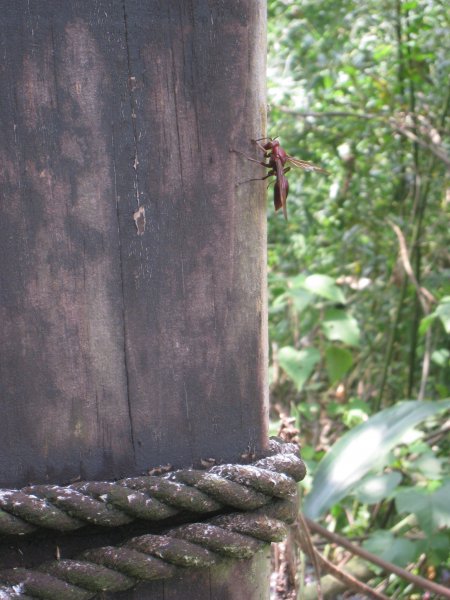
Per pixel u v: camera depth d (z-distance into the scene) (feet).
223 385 1.72
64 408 1.66
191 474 1.67
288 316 4.17
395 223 4.40
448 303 3.37
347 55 4.03
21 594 1.63
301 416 4.57
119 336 1.67
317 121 4.21
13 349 1.64
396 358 4.63
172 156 1.68
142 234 1.67
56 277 1.65
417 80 4.04
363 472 2.80
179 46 1.67
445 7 3.82
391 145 4.27
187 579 1.70
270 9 4.09
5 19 1.62
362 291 4.61
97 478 1.67
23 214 1.64
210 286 1.70
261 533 1.70
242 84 1.70
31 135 1.63
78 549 1.68
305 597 3.04
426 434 3.88
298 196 4.20
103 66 1.64
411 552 3.02
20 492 1.63
